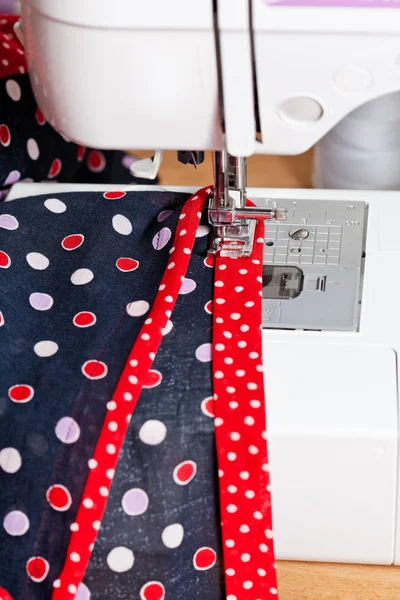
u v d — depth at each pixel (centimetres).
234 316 81
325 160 119
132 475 75
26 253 90
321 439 76
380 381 79
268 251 90
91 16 67
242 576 76
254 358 77
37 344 80
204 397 76
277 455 77
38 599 75
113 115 74
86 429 74
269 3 66
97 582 78
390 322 84
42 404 75
